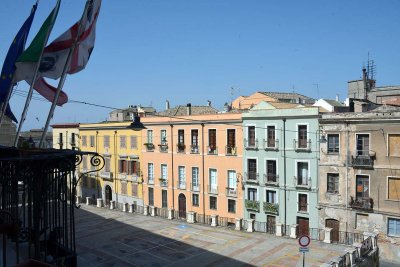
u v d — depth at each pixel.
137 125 17.33
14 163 7.68
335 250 27.69
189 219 37.53
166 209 42.28
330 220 33.47
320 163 33.69
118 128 52.12
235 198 39.12
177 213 43.97
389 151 30.52
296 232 31.25
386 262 30.23
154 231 33.19
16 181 8.04
